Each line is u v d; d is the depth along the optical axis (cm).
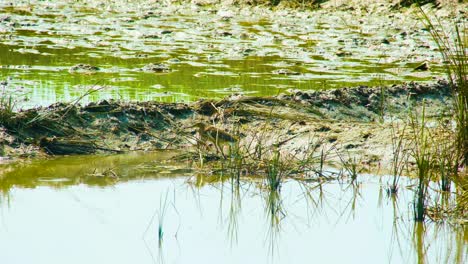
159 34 5031
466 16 5331
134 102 3022
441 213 2259
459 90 2623
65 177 2503
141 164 2655
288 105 3108
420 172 2248
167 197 2347
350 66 4097
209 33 5088
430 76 3831
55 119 2830
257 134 2892
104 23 5459
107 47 4519
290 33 5112
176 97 3284
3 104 2978
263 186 2478
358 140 2833
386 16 5628
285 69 3956
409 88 3350
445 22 5238
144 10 6144
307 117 3034
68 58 4144
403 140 2805
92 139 2800
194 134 2909
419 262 1938
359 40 4853
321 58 4306
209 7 6222
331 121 3022
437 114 3194
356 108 3161
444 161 2505
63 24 5378
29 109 2877
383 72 3941
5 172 2525
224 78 3719
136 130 2880
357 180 2547
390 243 2059
